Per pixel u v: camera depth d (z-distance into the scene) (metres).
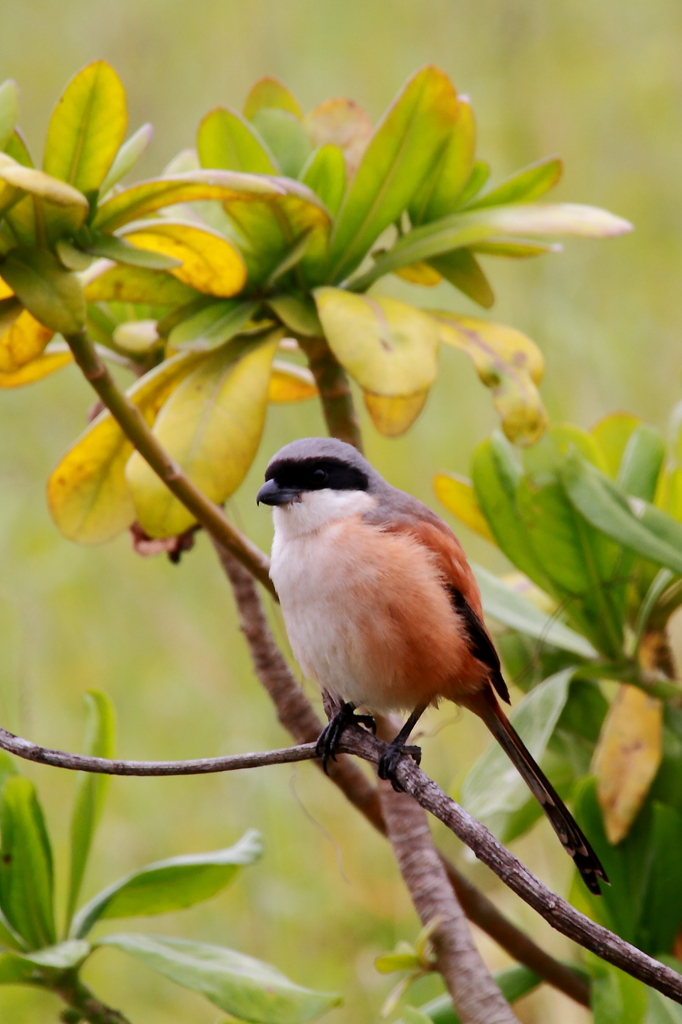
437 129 6.65
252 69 14.02
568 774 7.53
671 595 6.95
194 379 6.56
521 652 7.72
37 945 6.25
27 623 12.20
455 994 5.84
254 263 6.84
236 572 7.17
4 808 6.16
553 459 6.98
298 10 14.19
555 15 13.67
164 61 14.27
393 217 6.90
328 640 6.61
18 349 6.27
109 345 8.05
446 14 13.99
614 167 13.49
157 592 12.86
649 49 13.55
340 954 10.31
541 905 4.67
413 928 10.34
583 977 6.85
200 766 5.24
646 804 6.78
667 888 6.53
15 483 13.36
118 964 10.59
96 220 5.81
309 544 6.74
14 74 14.73
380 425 7.17
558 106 13.43
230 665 12.27
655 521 6.33
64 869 10.98
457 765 10.74
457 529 11.95
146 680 12.31
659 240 13.04
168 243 6.16
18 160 5.80
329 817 11.11
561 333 11.78
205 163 6.71
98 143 5.62
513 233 6.52
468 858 6.41
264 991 5.83
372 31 14.19
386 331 6.08
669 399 11.87
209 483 6.27
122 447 6.94
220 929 10.66
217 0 14.15
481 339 6.45
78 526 7.02
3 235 5.65
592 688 7.46
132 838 11.29
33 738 11.75
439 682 6.63
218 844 11.11
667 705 6.96
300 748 5.26
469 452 12.25
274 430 12.99
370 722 7.35
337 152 6.76
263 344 6.73
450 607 6.66
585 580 6.94
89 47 14.50
